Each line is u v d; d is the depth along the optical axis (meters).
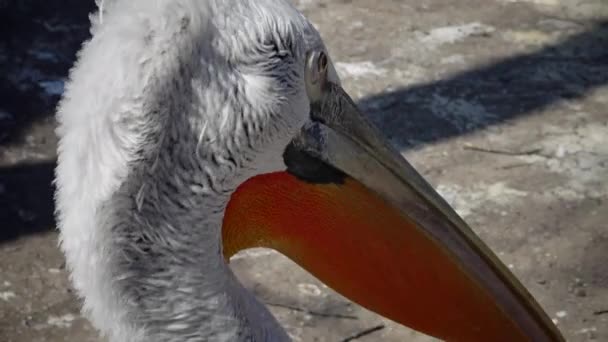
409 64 7.34
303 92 2.86
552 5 8.03
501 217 6.00
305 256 3.25
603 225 5.95
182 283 2.72
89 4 7.94
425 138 6.62
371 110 6.86
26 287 5.53
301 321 5.35
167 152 2.60
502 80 7.18
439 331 3.35
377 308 3.34
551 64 7.37
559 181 6.28
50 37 7.53
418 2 8.05
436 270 3.27
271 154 2.84
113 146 2.54
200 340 2.79
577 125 6.75
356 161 3.16
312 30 2.90
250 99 2.65
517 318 3.34
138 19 2.54
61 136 2.64
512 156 6.47
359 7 7.98
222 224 3.05
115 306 2.70
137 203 2.61
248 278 5.59
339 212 3.17
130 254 2.66
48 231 5.88
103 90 2.53
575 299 5.47
